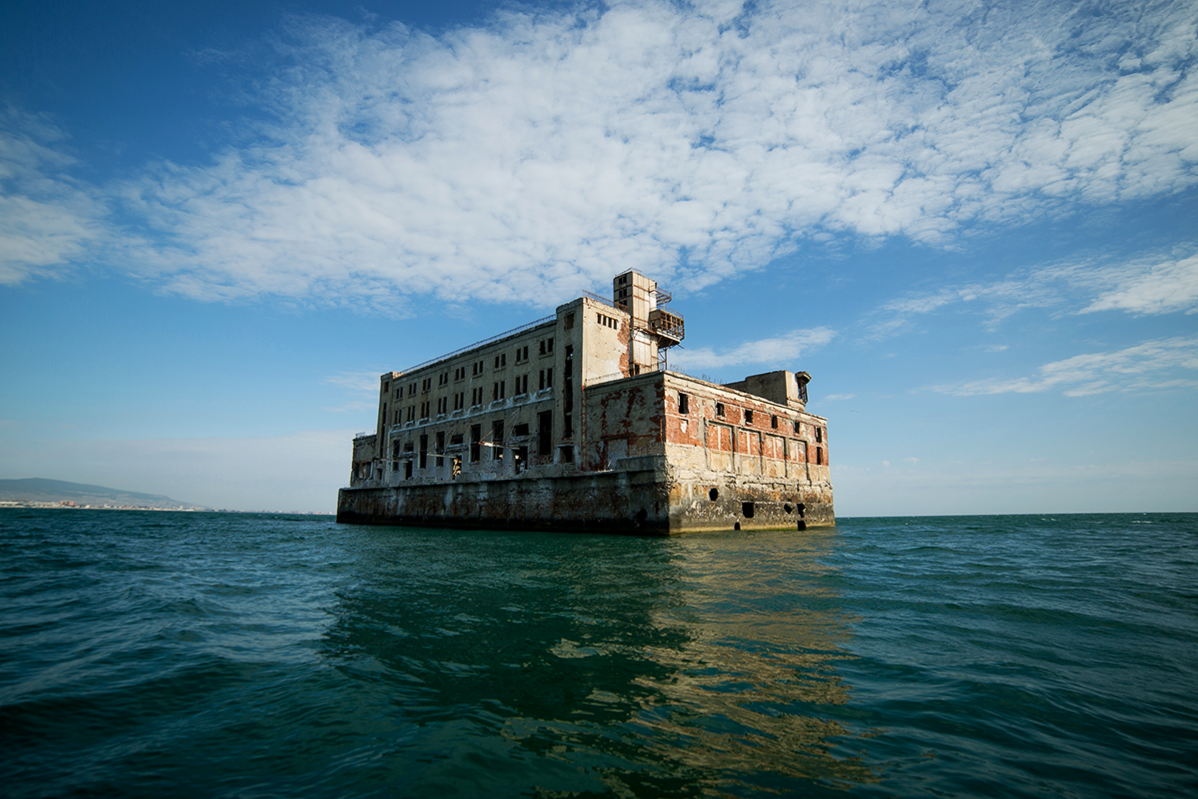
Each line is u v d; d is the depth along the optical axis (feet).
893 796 13.35
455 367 177.99
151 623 31.58
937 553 79.46
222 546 89.10
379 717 18.04
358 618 32.01
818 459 169.68
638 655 24.29
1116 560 71.36
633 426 119.55
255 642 27.25
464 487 155.43
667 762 15.01
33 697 19.83
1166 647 26.89
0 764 15.06
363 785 13.96
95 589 44.34
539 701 19.21
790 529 148.25
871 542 104.63
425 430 185.47
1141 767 15.14
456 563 59.67
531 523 133.49
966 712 18.57
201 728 17.42
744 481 133.59
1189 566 63.52
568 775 14.35
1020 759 15.44
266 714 18.42
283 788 13.91
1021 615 33.60
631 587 42.32
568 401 138.82
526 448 146.61
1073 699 19.92
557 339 142.61
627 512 115.03
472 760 15.01
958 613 33.78
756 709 18.57
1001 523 293.02
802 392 176.24
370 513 201.36
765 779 14.16
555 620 30.91
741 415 138.00
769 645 25.93
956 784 14.02
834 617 31.96
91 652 25.73
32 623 32.07
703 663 23.22
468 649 25.39
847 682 21.17
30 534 122.31
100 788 13.87
